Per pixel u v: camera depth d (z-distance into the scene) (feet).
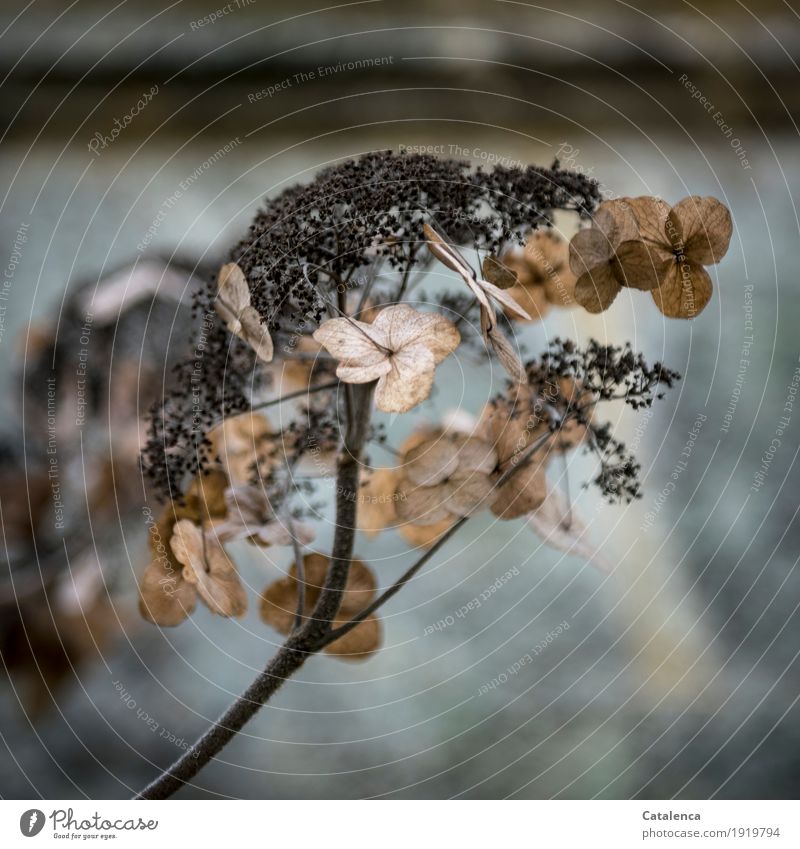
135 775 2.37
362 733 2.57
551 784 2.37
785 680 2.63
